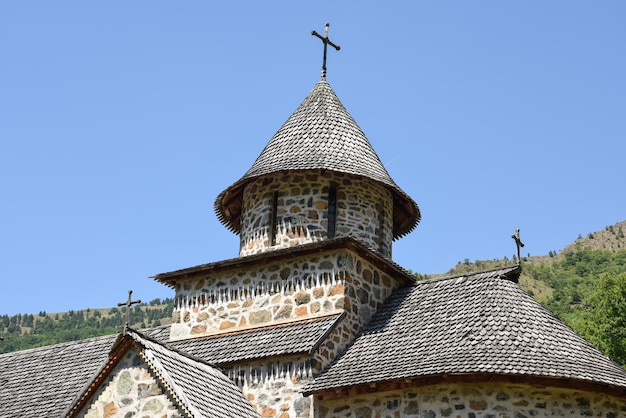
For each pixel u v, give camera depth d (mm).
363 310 22906
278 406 20938
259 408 21141
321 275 22812
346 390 20172
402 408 19562
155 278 25031
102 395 18594
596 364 19766
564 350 19859
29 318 151250
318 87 28172
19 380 26266
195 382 19062
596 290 46312
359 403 20156
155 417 17844
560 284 126562
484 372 18672
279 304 23141
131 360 18656
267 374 21391
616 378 19391
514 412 18859
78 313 148250
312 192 25266
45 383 25594
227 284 24250
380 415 19781
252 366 21672
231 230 29469
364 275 23312
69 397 24281
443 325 21141
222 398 19469
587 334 43625
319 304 22531
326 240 22531
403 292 23938
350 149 26078
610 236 174625
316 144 25875
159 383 18141
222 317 23922
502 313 20875
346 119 27156
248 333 23078
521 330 20234
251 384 21500
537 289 123875
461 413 18953
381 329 22203
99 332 112250
